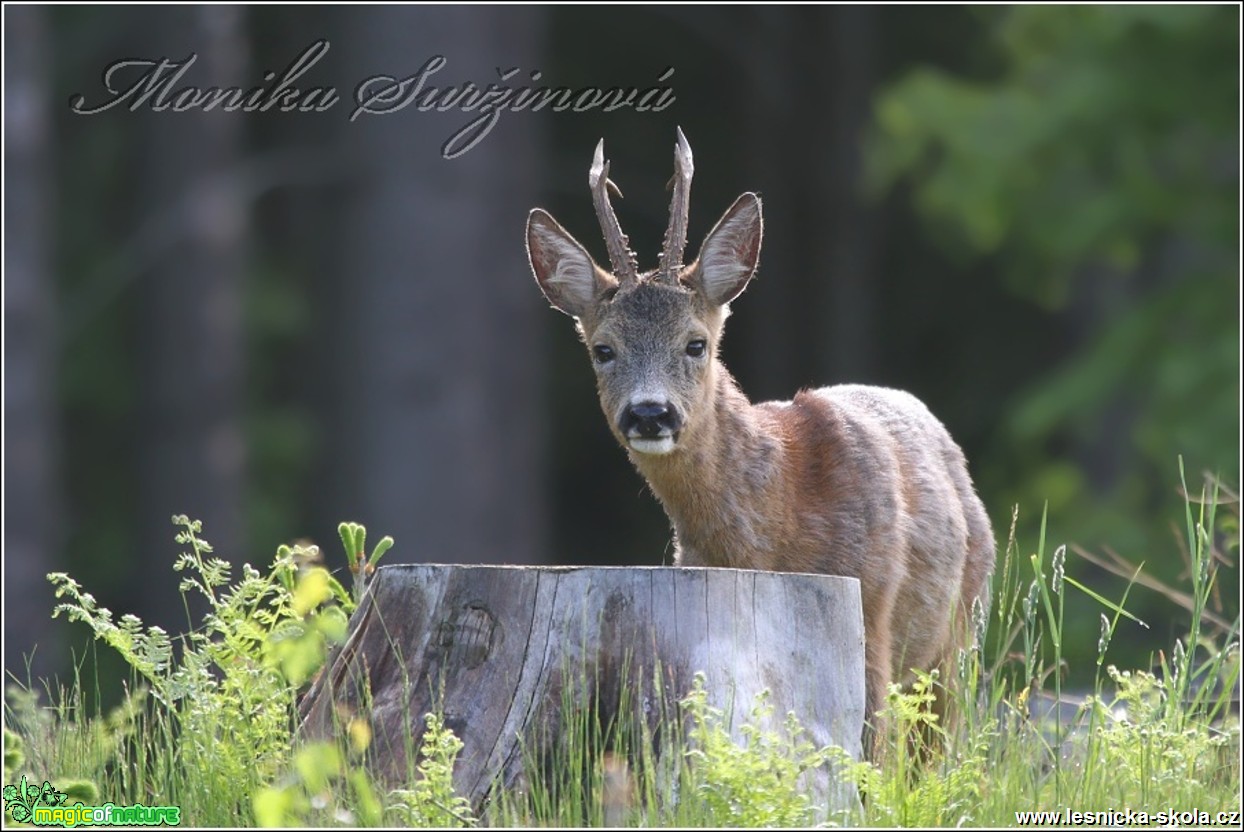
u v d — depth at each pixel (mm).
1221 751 7422
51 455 17859
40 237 17719
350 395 19625
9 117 17516
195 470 20422
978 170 19500
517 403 20062
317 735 6141
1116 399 20438
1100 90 18703
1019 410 19188
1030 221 20094
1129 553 15055
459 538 19312
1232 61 18328
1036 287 21828
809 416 7797
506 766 5875
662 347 7523
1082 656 10703
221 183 20594
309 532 22062
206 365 20562
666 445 7309
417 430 19297
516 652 5965
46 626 17234
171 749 6219
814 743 6023
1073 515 17562
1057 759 6539
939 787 5879
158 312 20641
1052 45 20250
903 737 6164
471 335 19422
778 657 6035
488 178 19531
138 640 6535
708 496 7457
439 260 19297
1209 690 7441
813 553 7488
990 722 6270
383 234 19344
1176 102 18594
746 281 7789
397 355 19297
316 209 22734
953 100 19781
